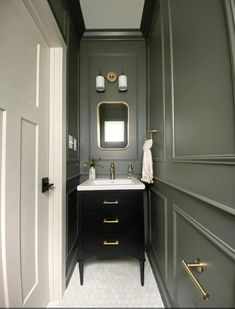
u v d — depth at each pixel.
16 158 0.94
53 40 1.29
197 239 0.87
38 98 1.18
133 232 1.45
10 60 0.88
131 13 1.79
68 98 1.57
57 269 1.31
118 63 2.05
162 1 1.43
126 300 0.65
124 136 2.06
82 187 1.44
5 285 0.84
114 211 1.46
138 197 1.46
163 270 1.35
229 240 0.63
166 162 1.36
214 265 0.72
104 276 1.48
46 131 1.29
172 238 1.20
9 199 0.88
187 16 1.00
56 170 1.34
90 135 2.05
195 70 0.91
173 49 1.21
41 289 1.19
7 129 0.87
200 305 0.78
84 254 1.43
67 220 1.50
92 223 1.45
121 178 1.96
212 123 0.75
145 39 2.06
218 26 0.71
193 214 0.91
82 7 1.71
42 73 1.23
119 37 2.06
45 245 1.27
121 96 2.05
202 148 0.83
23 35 1.00
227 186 0.65
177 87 1.15
